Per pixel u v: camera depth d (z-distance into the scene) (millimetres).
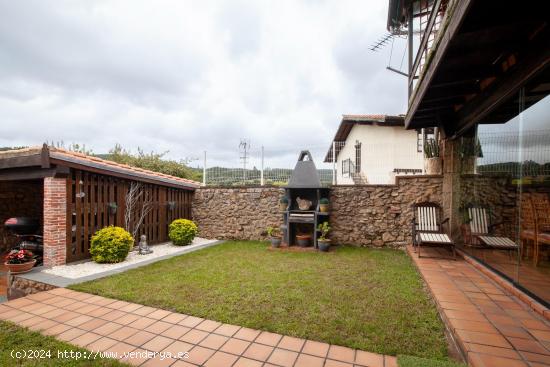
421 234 5801
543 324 2674
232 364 2266
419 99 4578
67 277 4594
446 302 3223
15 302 3576
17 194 8375
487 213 4582
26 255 5090
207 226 9086
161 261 5762
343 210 7598
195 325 2941
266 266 5336
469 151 5332
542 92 3045
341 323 2939
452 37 2725
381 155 12820
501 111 4105
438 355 2344
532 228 3404
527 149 3457
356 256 6219
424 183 6926
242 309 3318
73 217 5742
